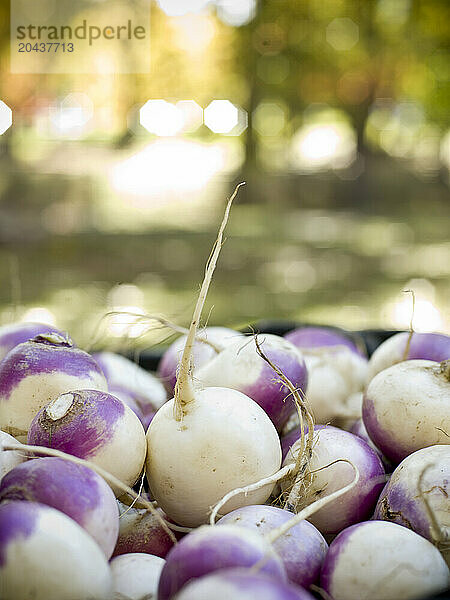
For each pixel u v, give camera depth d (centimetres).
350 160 1048
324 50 955
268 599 51
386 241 651
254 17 922
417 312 370
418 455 86
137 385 128
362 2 936
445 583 72
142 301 391
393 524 76
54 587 61
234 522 76
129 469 82
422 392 94
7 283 428
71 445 80
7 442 80
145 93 820
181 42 840
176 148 995
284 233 702
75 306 360
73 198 734
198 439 81
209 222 741
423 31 946
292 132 1122
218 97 960
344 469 89
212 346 107
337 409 119
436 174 995
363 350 152
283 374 96
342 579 72
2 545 61
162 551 83
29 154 820
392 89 1020
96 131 894
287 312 383
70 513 69
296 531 76
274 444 85
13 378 92
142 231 652
